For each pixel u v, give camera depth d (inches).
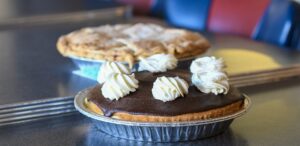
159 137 25.9
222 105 26.0
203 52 37.2
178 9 65.6
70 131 28.7
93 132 28.1
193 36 38.9
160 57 29.6
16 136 28.2
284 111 31.8
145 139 26.2
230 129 28.5
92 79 36.3
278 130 28.6
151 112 25.0
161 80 26.2
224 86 26.7
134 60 33.7
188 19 63.9
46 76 37.4
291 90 36.2
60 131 28.8
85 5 69.1
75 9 65.9
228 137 27.3
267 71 38.3
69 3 71.2
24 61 42.1
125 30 40.9
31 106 30.9
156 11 73.2
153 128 25.3
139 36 38.5
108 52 34.2
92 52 34.7
